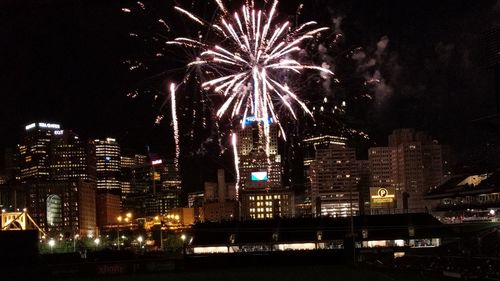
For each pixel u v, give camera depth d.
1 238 62.62
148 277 125.06
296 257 141.38
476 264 100.62
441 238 158.75
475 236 145.25
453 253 125.81
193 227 183.25
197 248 172.38
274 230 174.50
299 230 173.25
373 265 125.62
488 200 168.75
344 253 139.38
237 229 177.50
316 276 112.25
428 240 159.75
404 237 161.50
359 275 110.50
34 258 63.75
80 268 132.62
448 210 181.62
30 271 63.28
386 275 107.69
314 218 178.25
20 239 63.38
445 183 196.75
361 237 163.75
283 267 137.25
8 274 62.25
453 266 104.00
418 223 166.50
